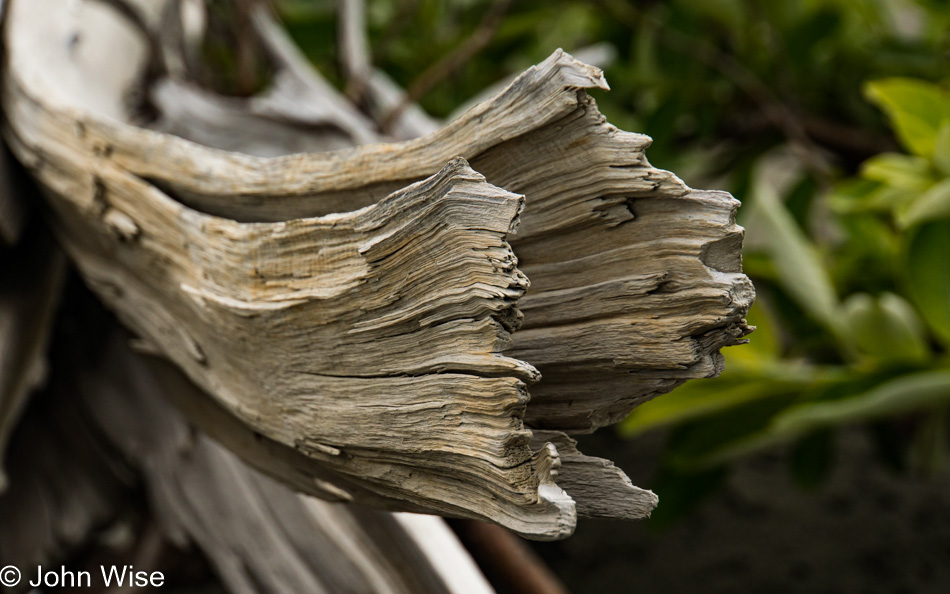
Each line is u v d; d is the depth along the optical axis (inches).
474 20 100.7
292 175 37.5
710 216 34.5
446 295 34.4
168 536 50.1
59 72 44.8
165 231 39.3
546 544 104.6
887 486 114.4
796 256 59.3
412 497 36.5
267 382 37.9
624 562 99.5
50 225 44.4
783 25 89.8
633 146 34.4
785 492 114.7
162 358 41.7
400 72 96.1
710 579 94.0
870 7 92.5
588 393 36.4
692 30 94.7
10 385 45.2
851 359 67.7
